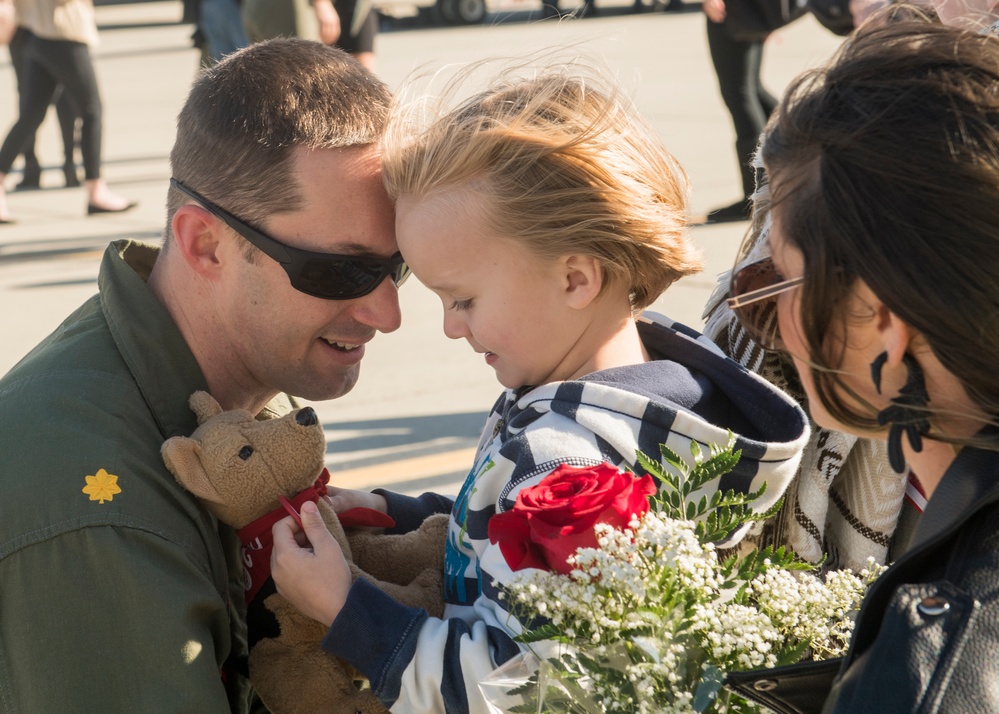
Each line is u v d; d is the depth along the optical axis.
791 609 1.54
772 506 1.84
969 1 1.91
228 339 2.03
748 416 1.88
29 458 1.74
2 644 1.72
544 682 1.42
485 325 1.82
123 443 1.80
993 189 1.07
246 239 1.93
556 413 1.76
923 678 1.03
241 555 1.96
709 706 1.40
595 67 1.94
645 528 1.43
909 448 1.23
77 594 1.68
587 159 1.74
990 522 1.12
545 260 1.76
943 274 1.08
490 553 1.68
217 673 1.74
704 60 19.16
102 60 23.59
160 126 15.41
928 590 1.08
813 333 1.19
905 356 1.15
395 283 2.08
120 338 1.93
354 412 5.70
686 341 1.95
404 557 2.03
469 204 1.76
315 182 1.90
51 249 8.99
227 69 2.00
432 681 1.62
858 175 1.12
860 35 1.25
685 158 11.09
